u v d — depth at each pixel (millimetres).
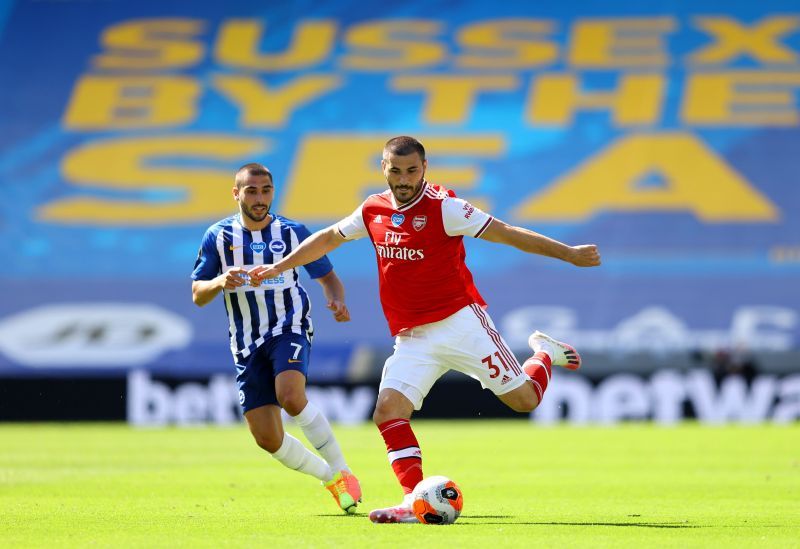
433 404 62844
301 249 21984
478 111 82562
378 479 32000
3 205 78000
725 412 60469
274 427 23438
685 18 86438
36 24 87562
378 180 79375
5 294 72188
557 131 80875
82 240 75812
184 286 72562
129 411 62344
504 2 88875
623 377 61062
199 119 83125
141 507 24391
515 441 48500
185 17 89125
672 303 69750
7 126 81750
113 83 84812
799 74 82500
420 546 17141
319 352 63062
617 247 73500
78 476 33219
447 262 21203
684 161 78000
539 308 69812
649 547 17312
